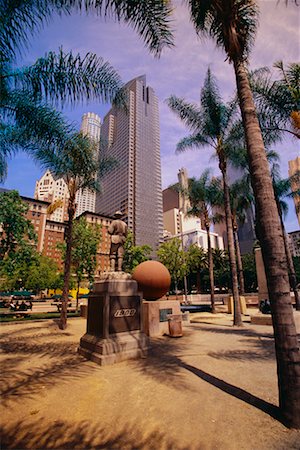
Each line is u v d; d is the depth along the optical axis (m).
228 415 3.65
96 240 27.22
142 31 6.42
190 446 2.95
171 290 57.12
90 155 12.54
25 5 5.86
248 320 15.00
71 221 13.55
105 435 3.22
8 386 4.81
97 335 7.06
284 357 3.66
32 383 4.97
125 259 32.03
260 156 4.69
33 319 15.61
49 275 40.62
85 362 6.47
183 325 13.09
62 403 4.11
